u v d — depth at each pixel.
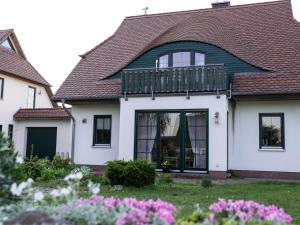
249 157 15.77
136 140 16.06
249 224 4.69
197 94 15.29
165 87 15.84
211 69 15.26
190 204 8.35
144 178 11.60
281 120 15.49
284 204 8.77
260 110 15.80
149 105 16.02
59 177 13.16
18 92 25.62
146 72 16.22
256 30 18.22
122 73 16.56
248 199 9.34
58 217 4.65
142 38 20.45
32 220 4.21
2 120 23.64
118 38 21.22
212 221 4.54
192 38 16.67
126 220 4.42
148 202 5.27
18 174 5.58
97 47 21.00
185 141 15.45
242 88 15.50
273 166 15.41
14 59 27.06
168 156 15.72
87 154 18.23
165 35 18.62
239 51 16.98
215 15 20.31
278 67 15.83
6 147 5.45
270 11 19.25
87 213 4.84
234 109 16.20
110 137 17.95
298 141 15.15
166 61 16.92
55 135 21.98
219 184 12.72
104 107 18.14
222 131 14.84
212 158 14.89
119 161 12.10
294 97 15.20
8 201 5.27
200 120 15.39
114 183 11.81
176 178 14.70
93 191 5.36
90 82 18.52
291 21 18.17
